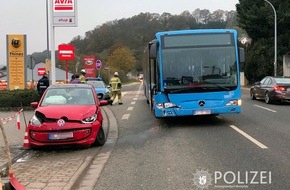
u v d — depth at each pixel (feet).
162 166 26.30
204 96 43.62
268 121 48.11
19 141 37.27
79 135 32.73
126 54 281.54
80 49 273.54
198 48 43.93
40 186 21.86
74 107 34.71
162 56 43.83
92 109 34.71
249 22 146.61
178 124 46.85
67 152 32.60
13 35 78.28
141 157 29.43
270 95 72.64
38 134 32.60
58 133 32.53
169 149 31.96
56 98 37.06
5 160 29.12
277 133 38.78
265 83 76.54
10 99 64.69
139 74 299.17
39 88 64.44
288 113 57.06
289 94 70.90
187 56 43.83
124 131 43.37
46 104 36.52
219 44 44.09
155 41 43.91
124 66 282.15
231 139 35.81
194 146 32.86
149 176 23.93
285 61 144.56
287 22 139.85
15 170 26.02
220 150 30.96
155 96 45.37
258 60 147.13
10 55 78.43
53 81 59.77
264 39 148.36
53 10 58.95
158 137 38.19
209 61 43.80
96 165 27.40
